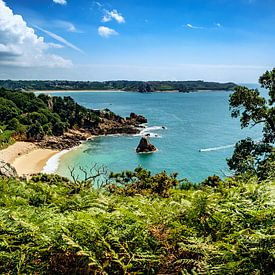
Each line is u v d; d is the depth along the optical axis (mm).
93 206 6113
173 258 4133
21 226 4414
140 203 6289
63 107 120875
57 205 6734
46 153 86500
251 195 4926
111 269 3844
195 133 115562
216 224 4492
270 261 3287
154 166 71062
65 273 3885
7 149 84562
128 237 4199
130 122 131000
